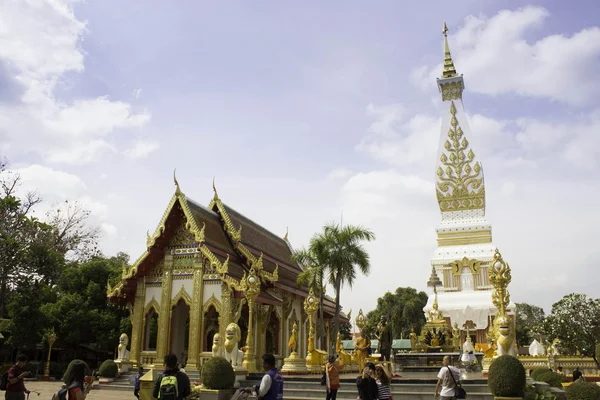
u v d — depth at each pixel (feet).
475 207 149.79
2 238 123.03
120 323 137.49
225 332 83.35
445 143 157.48
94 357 154.92
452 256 142.51
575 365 113.80
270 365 32.86
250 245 110.11
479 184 150.10
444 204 152.66
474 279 138.72
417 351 101.30
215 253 95.14
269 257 115.96
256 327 97.50
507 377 50.49
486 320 131.03
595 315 143.13
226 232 106.11
